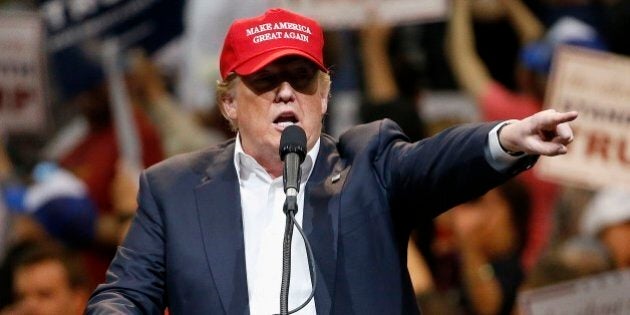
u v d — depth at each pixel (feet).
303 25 37.73
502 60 78.38
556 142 33.68
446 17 74.69
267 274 36.94
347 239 36.83
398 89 72.38
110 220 69.00
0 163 73.15
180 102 74.43
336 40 73.72
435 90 78.84
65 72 72.23
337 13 71.61
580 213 67.31
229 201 37.81
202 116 72.28
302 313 36.45
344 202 37.17
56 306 60.70
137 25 71.92
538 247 68.90
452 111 78.18
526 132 33.88
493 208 65.77
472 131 35.45
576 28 76.59
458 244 65.67
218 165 38.58
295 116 37.37
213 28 71.05
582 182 64.23
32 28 72.54
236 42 37.78
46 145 74.33
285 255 34.86
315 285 35.19
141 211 38.40
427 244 65.26
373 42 72.08
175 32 72.28
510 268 65.51
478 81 74.38
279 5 70.59
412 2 71.67
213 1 70.90
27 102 73.72
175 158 39.32
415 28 78.69
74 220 67.72
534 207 69.62
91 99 71.97
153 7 71.92
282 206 37.60
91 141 72.59
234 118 38.91
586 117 64.28
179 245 37.35
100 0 71.61
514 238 66.28
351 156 37.99
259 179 37.99
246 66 37.35
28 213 68.18
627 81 63.77
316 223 37.06
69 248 68.03
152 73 72.33
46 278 60.54
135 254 37.81
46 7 72.28
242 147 38.37
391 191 37.14
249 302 36.70
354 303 36.40
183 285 37.04
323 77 38.47
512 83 78.48
